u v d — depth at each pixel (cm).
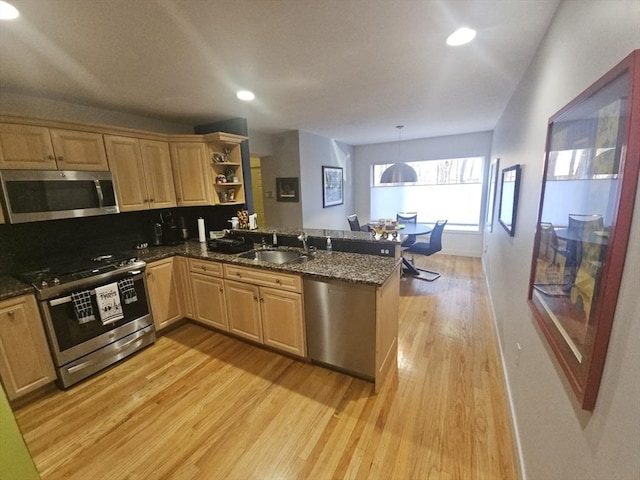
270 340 256
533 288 146
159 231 331
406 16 147
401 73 225
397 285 242
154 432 181
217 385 222
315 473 154
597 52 95
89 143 257
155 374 237
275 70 211
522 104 227
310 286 222
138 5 130
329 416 189
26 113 244
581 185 94
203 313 301
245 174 366
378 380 209
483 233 548
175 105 289
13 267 243
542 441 121
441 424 180
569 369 93
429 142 575
